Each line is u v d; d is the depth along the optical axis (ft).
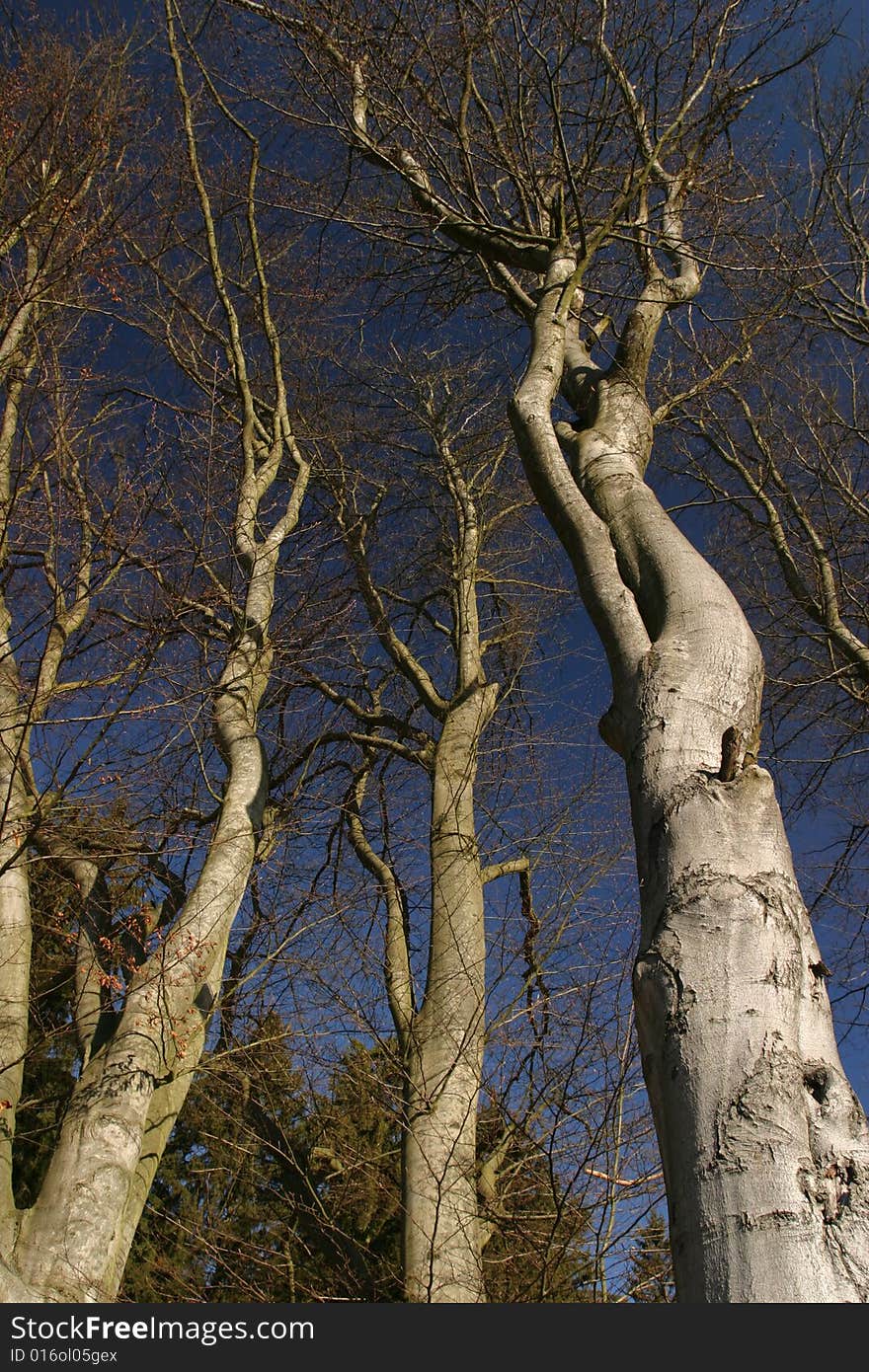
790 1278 5.65
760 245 24.00
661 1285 16.30
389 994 24.27
